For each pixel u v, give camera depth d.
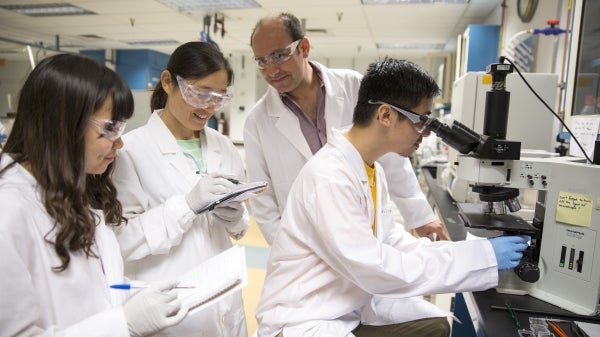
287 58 1.49
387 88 0.94
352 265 0.89
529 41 2.79
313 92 1.69
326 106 1.66
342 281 0.99
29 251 0.74
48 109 0.75
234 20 5.07
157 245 1.11
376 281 0.89
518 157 0.97
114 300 0.91
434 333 1.15
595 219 0.88
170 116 1.30
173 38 6.53
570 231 0.92
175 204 1.13
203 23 5.05
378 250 0.90
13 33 6.22
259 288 2.86
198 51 1.12
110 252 0.95
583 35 1.54
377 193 1.16
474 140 0.96
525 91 1.82
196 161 1.34
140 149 1.23
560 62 2.25
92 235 0.85
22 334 0.68
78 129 0.77
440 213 1.86
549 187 0.96
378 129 0.98
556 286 0.95
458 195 2.04
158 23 5.37
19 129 0.78
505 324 0.86
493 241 0.95
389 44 6.63
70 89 0.75
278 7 4.43
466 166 1.02
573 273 0.92
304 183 1.00
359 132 1.03
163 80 1.19
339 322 0.98
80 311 0.81
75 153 0.78
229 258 1.04
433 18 4.71
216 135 1.43
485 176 1.00
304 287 0.99
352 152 1.02
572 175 0.91
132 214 1.19
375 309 1.12
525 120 1.84
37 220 0.76
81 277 0.82
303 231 1.00
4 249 0.66
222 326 1.26
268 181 1.76
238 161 1.47
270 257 1.09
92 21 5.32
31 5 4.62
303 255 1.01
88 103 0.76
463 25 5.03
